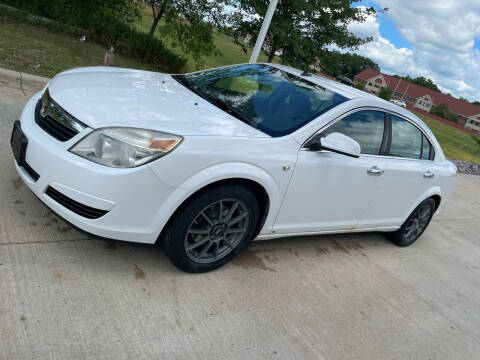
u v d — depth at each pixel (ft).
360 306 11.38
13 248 9.02
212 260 10.27
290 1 37.70
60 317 7.66
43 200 8.76
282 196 10.58
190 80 12.83
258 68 13.88
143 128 8.48
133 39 42.98
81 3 40.78
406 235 16.38
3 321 7.19
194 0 40.98
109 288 8.80
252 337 8.82
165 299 9.04
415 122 14.44
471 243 20.11
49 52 29.55
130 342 7.63
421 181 14.94
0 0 38.75
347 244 15.11
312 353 8.96
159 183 8.43
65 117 8.80
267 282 10.94
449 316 12.46
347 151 10.36
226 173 9.07
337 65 42.86
